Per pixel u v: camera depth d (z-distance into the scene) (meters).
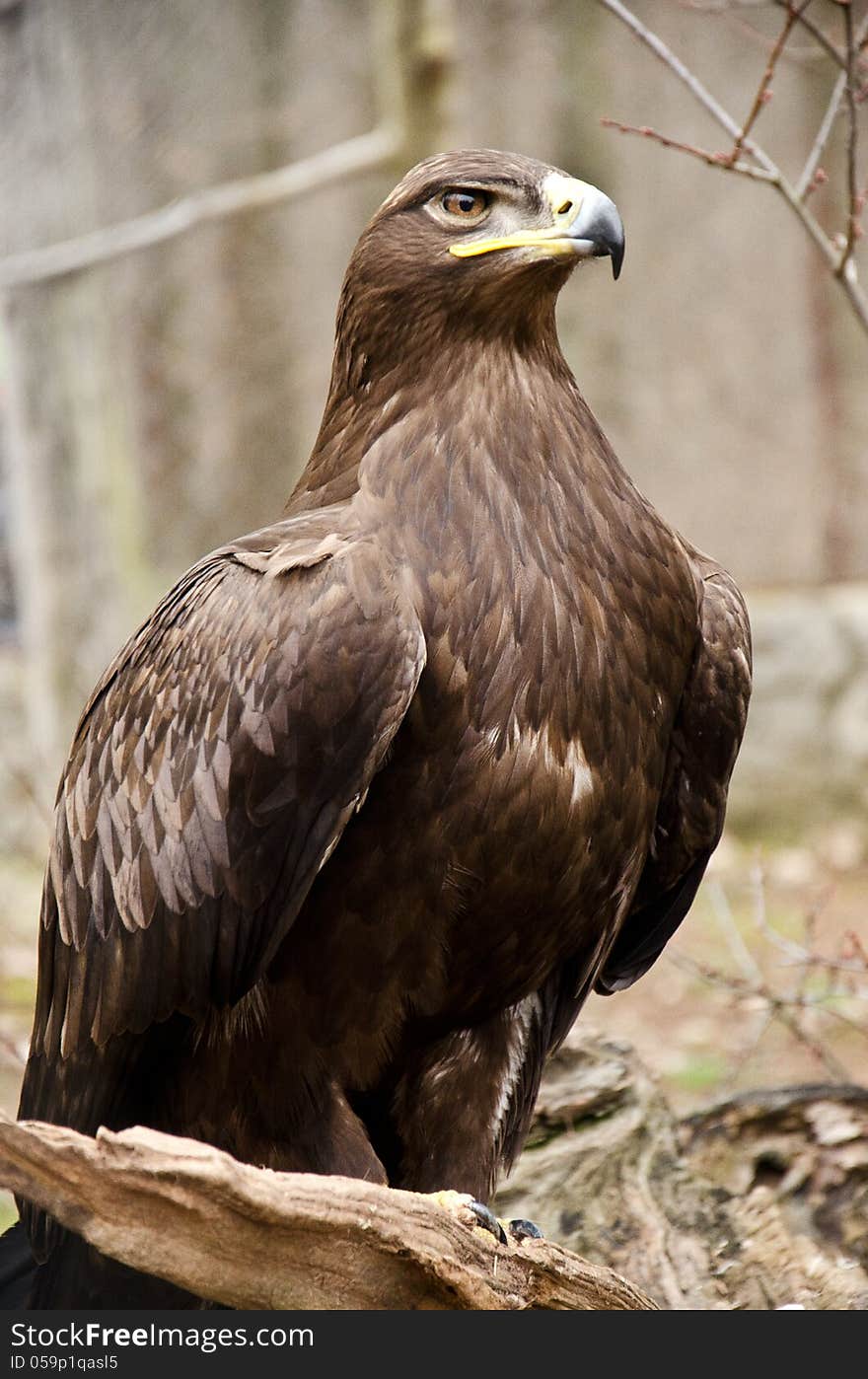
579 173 21.45
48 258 20.14
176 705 7.64
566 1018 8.46
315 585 7.28
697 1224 9.74
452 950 7.61
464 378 7.71
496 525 7.46
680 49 20.84
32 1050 8.45
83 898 8.02
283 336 21.72
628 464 22.09
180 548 22.02
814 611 21.80
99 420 21.81
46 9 20.67
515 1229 7.50
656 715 7.84
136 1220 5.91
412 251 7.78
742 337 21.67
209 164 20.88
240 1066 7.75
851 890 20.12
